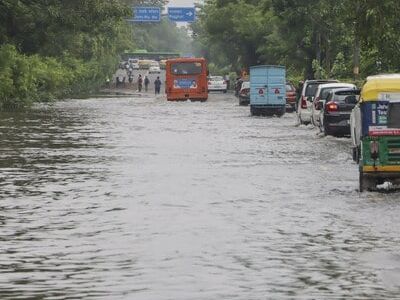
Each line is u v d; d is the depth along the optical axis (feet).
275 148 164.96
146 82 611.06
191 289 57.98
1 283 60.23
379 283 59.62
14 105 331.57
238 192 103.76
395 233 77.71
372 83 102.83
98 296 56.44
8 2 320.29
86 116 278.26
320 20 331.16
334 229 79.71
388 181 104.47
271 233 77.71
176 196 100.42
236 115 293.23
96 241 74.33
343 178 117.70
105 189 106.83
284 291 57.47
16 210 91.30
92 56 566.77
